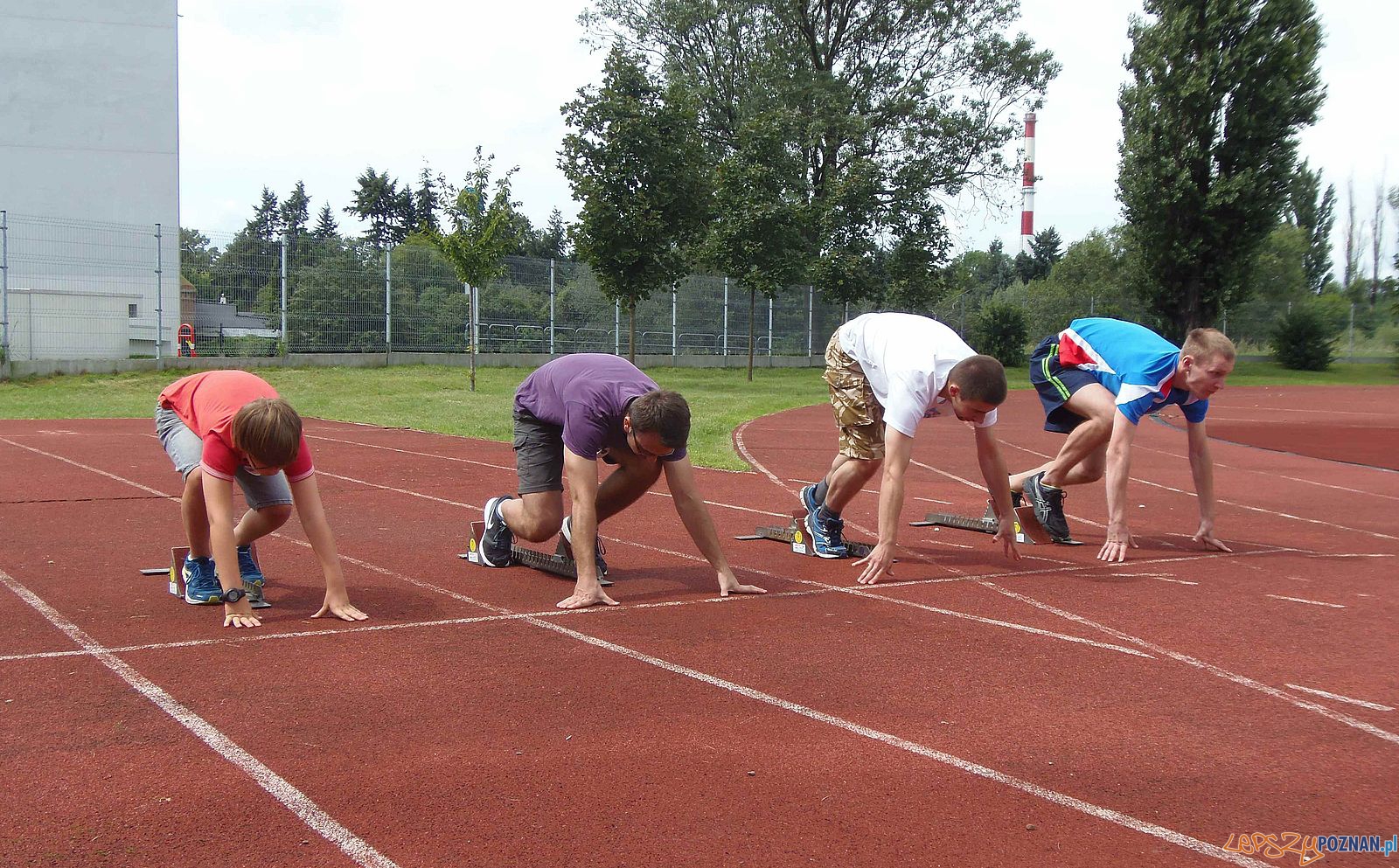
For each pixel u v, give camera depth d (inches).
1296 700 137.2
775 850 94.7
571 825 98.8
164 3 963.3
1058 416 251.4
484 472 356.2
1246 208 1133.7
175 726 122.2
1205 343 215.2
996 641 163.0
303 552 224.5
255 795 104.3
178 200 981.8
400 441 446.3
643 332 1024.2
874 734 123.0
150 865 90.3
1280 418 684.7
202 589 177.6
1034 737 123.0
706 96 1213.1
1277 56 1104.8
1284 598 194.1
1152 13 1181.7
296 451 158.1
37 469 336.2
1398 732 126.3
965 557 230.4
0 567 203.5
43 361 689.6
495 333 900.6
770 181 879.1
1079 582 205.3
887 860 93.3
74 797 103.2
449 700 132.3
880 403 207.5
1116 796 107.3
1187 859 94.4
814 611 179.8
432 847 94.3
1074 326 245.9
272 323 784.3
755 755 116.1
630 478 196.2
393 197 2397.9
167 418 181.2
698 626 168.9
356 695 133.9
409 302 846.5
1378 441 528.4
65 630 160.9
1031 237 2341.3
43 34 927.0
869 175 1106.1
